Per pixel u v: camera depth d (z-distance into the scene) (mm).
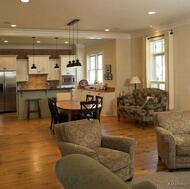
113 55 8727
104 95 8617
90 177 1305
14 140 5594
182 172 3617
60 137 3416
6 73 10086
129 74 8766
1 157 4441
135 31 7965
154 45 7715
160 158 4117
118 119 7684
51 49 11234
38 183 3354
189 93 6312
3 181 3428
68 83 10977
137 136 5766
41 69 10836
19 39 9273
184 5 4973
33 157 4422
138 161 4105
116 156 3094
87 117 5934
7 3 4605
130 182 3285
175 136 3906
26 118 8312
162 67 7422
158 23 6703
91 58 10852
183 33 6422
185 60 6395
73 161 1509
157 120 4172
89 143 3381
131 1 4633
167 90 6906
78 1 4570
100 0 4527
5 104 10109
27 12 5273
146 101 6684
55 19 5980
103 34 8188
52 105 6414
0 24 6398
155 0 4602
